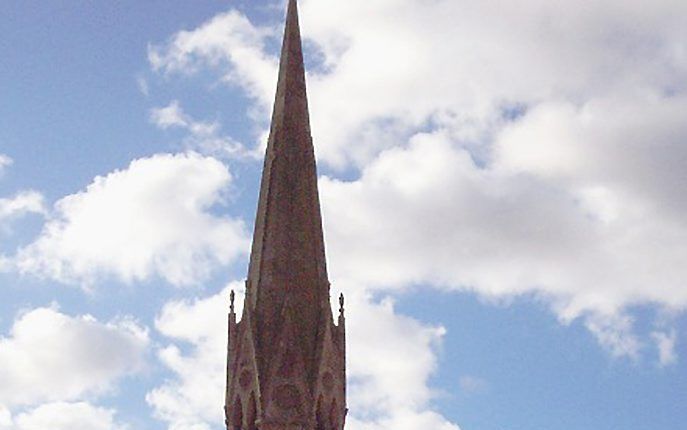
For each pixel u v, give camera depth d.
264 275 96.31
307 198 99.56
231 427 93.31
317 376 93.50
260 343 94.19
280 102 102.31
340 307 97.38
